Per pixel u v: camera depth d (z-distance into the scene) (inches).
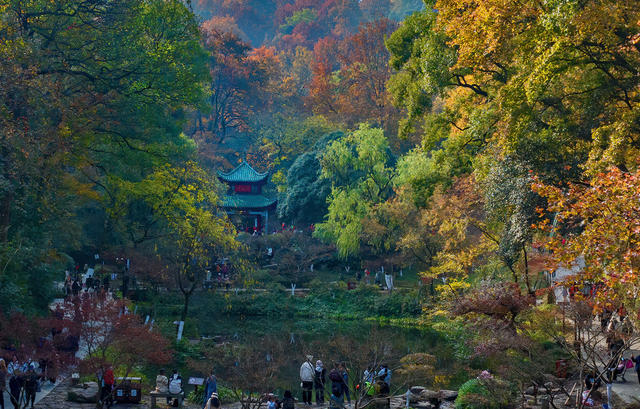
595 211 653.3
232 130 5019.7
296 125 3789.4
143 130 1688.0
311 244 2677.2
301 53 5999.0
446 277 1996.8
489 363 1280.8
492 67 1267.2
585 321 868.0
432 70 1246.9
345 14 7278.5
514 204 1168.8
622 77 974.4
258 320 2078.0
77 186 1583.4
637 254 603.8
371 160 2554.1
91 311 925.8
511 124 1024.9
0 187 1097.4
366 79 4261.8
